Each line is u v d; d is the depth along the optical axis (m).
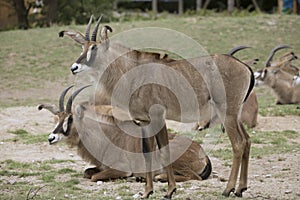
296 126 22.86
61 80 35.50
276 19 43.84
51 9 50.62
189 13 51.97
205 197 13.05
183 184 14.52
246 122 22.27
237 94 13.10
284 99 28.45
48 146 19.77
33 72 36.66
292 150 18.55
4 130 22.03
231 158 17.50
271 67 28.33
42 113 24.83
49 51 39.59
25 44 40.78
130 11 62.66
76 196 13.47
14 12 56.25
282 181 14.66
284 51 38.53
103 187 14.50
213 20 43.91
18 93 33.12
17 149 19.36
